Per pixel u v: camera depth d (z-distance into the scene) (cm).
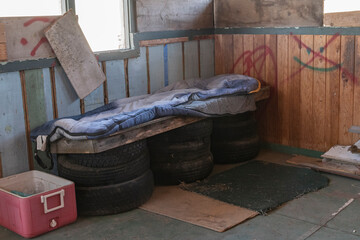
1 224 348
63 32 396
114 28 455
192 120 418
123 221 351
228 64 552
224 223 340
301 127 502
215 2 548
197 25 532
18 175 369
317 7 466
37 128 384
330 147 482
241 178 434
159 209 369
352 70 452
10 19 362
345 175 434
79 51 408
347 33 449
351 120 462
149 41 475
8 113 371
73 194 345
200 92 441
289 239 317
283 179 429
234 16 534
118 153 355
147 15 472
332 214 354
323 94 478
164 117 393
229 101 450
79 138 340
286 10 491
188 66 528
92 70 419
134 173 367
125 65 457
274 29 502
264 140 537
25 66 375
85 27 429
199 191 404
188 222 345
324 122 482
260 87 497
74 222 351
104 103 443
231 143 478
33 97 386
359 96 452
